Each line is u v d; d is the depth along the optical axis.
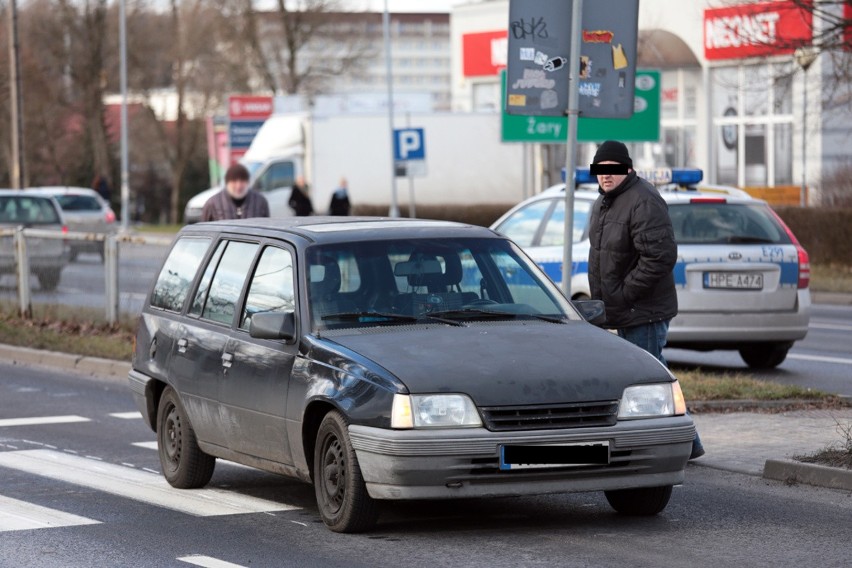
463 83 156.00
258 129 150.62
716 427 32.34
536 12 30.78
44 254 58.91
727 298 42.28
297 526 23.31
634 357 22.33
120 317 55.09
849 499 25.02
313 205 122.62
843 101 90.56
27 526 23.70
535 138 113.00
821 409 34.81
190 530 23.20
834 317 65.94
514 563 20.19
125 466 30.16
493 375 21.25
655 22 126.06
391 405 20.89
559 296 24.91
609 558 20.47
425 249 24.73
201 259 27.56
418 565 20.19
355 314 23.42
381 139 123.56
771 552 20.88
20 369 49.81
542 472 21.05
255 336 23.48
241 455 24.97
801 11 82.19
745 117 123.31
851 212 82.19
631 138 112.62
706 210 43.19
